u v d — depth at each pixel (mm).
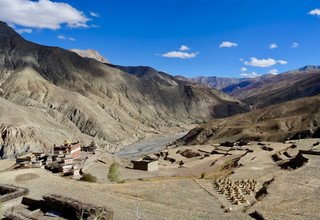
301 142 120875
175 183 63625
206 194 56562
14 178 52875
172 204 49938
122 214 40406
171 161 129500
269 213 44438
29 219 31453
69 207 34875
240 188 59938
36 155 110812
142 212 42188
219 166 101312
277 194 54281
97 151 141500
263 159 96062
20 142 193250
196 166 108500
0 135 194375
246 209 48219
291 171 69438
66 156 108938
